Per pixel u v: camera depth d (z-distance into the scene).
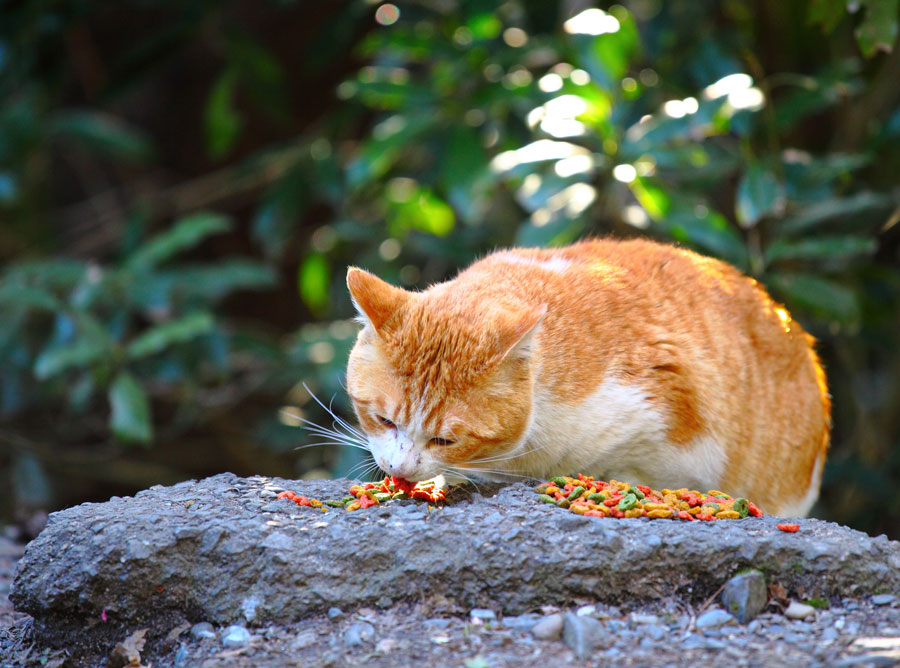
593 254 4.85
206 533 3.43
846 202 6.62
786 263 7.45
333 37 9.23
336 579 3.33
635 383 4.27
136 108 12.73
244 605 3.32
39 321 8.45
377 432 4.12
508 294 4.27
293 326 12.74
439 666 2.97
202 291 8.14
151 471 9.73
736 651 3.02
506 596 3.30
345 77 12.23
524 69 8.16
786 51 8.19
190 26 9.14
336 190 8.76
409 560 3.34
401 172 9.02
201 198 10.86
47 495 7.98
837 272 7.68
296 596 3.30
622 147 6.62
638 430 4.26
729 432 4.56
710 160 7.04
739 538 3.38
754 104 6.45
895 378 9.01
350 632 3.17
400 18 8.85
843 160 6.75
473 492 3.96
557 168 6.65
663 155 6.59
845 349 8.75
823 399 5.27
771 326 4.97
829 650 2.99
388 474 4.04
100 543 3.43
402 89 7.65
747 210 6.30
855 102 8.16
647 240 6.00
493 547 3.34
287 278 12.64
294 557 3.35
